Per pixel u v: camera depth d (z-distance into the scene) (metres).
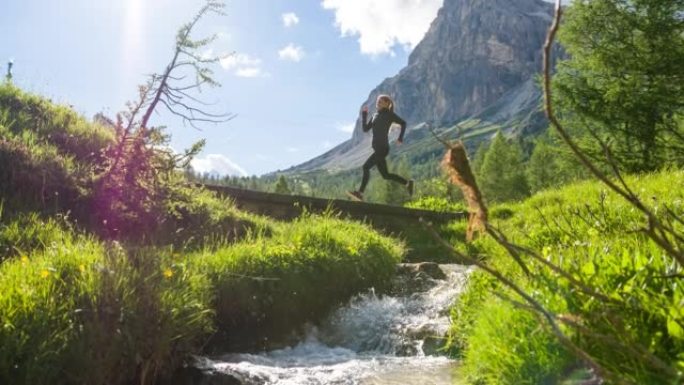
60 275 5.16
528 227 9.78
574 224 6.94
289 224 10.89
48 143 10.44
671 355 2.46
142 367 4.68
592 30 22.75
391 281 8.83
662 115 21.95
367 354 6.58
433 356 6.22
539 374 2.93
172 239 9.18
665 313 2.60
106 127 12.21
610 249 4.26
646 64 21.66
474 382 3.79
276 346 6.76
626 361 2.48
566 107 22.91
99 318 4.66
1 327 4.19
